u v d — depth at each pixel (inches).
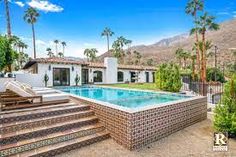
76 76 1025.5
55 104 366.0
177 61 2815.0
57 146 249.9
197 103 398.6
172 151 255.9
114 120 290.2
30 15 1786.4
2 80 544.7
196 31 1301.7
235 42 5620.1
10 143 238.1
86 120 315.9
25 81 719.7
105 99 569.3
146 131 279.1
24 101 352.8
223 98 318.7
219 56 3405.5
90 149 261.7
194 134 324.8
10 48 679.1
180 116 349.1
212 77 1416.1
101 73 1251.2
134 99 569.9
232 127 296.4
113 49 2600.9
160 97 594.9
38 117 299.9
